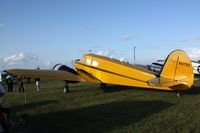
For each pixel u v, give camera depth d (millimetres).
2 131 6562
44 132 8672
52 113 11414
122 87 20031
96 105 12930
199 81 25250
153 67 31375
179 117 10125
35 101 14914
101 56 19641
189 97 14930
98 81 18953
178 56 15922
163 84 15359
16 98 16406
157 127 8852
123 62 18891
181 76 15734
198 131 8375
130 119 10008
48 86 25453
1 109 7070
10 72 18609
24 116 10125
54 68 21156
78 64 20000
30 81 35594
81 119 10242
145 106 12352
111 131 8602
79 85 23656
